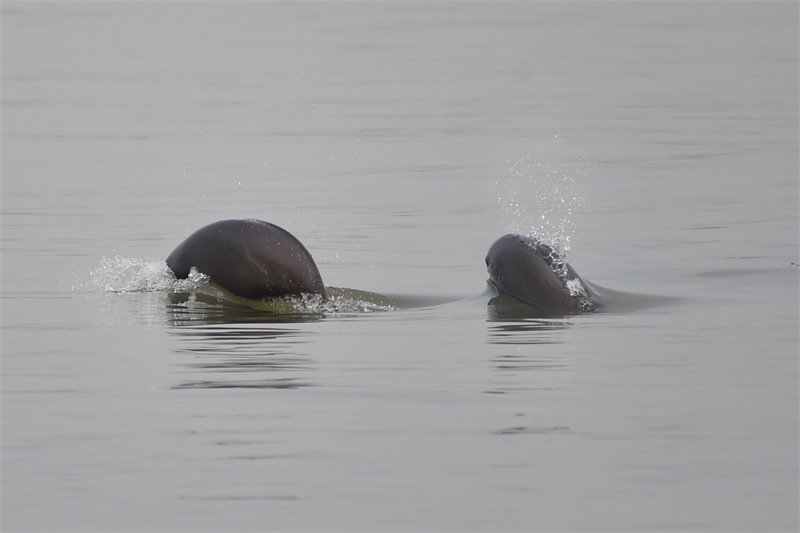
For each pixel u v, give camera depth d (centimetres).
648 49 9912
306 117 6781
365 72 8600
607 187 4853
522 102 7338
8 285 3177
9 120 6650
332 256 3622
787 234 3862
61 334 2591
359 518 1535
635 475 1666
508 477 1664
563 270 2936
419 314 2805
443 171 5238
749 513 1538
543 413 1950
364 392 2088
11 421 1927
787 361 2281
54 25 11325
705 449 1762
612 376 2186
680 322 2662
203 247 3012
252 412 1966
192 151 5728
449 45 10069
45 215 4259
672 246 3722
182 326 2667
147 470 1697
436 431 1859
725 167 5225
